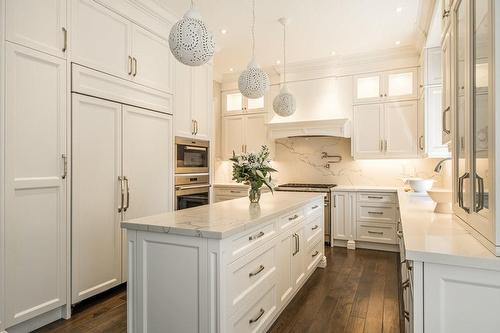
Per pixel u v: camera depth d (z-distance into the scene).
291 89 5.03
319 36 3.94
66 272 2.38
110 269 2.75
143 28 3.07
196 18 1.91
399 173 4.75
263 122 5.42
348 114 4.73
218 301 1.60
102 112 2.66
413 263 1.14
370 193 4.36
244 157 2.65
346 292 2.91
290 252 2.58
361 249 4.43
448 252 1.10
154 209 3.21
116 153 2.79
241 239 1.80
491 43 1.04
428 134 3.82
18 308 2.08
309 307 2.61
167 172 3.39
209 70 4.14
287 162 5.46
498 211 1.05
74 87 2.42
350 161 5.05
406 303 1.83
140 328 1.81
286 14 3.36
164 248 1.75
